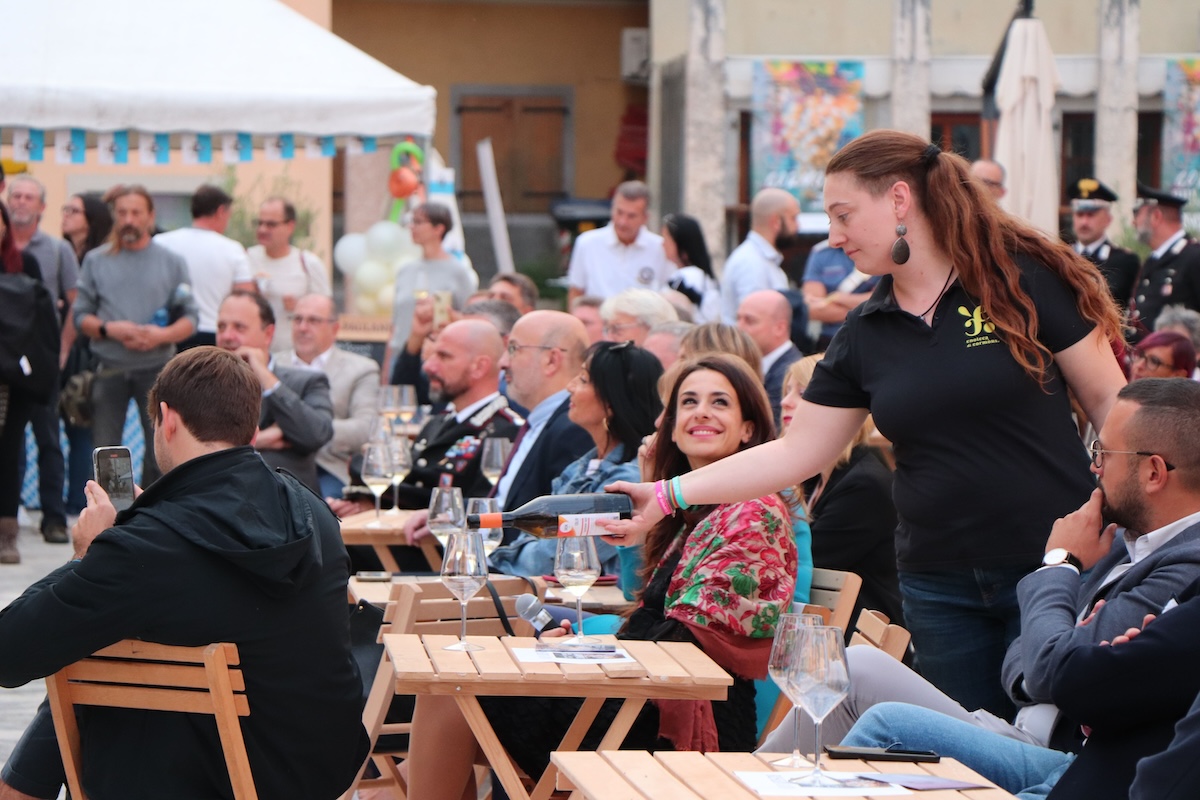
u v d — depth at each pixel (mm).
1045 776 4473
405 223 17469
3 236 12266
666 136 25141
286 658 4566
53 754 5176
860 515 6723
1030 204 13383
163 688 4457
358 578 7336
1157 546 4312
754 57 23094
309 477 9805
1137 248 21766
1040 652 4180
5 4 12812
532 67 29016
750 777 3830
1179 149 22891
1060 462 4883
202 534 4457
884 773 3916
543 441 7684
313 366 11039
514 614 6012
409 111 13250
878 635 5332
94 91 12383
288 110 12828
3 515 12250
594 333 12156
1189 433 4262
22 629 4336
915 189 4875
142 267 13328
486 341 8922
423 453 8953
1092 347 4895
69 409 13461
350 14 28562
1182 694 3852
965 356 4848
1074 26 23109
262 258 15188
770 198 13070
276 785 4586
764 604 5297
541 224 28766
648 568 5945
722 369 5832
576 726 5164
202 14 13234
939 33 23109
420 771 5531
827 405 5203
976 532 4914
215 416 4691
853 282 12547
